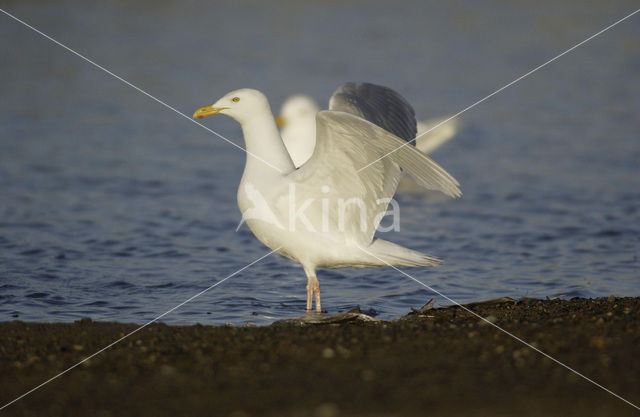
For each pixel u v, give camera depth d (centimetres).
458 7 5262
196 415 666
